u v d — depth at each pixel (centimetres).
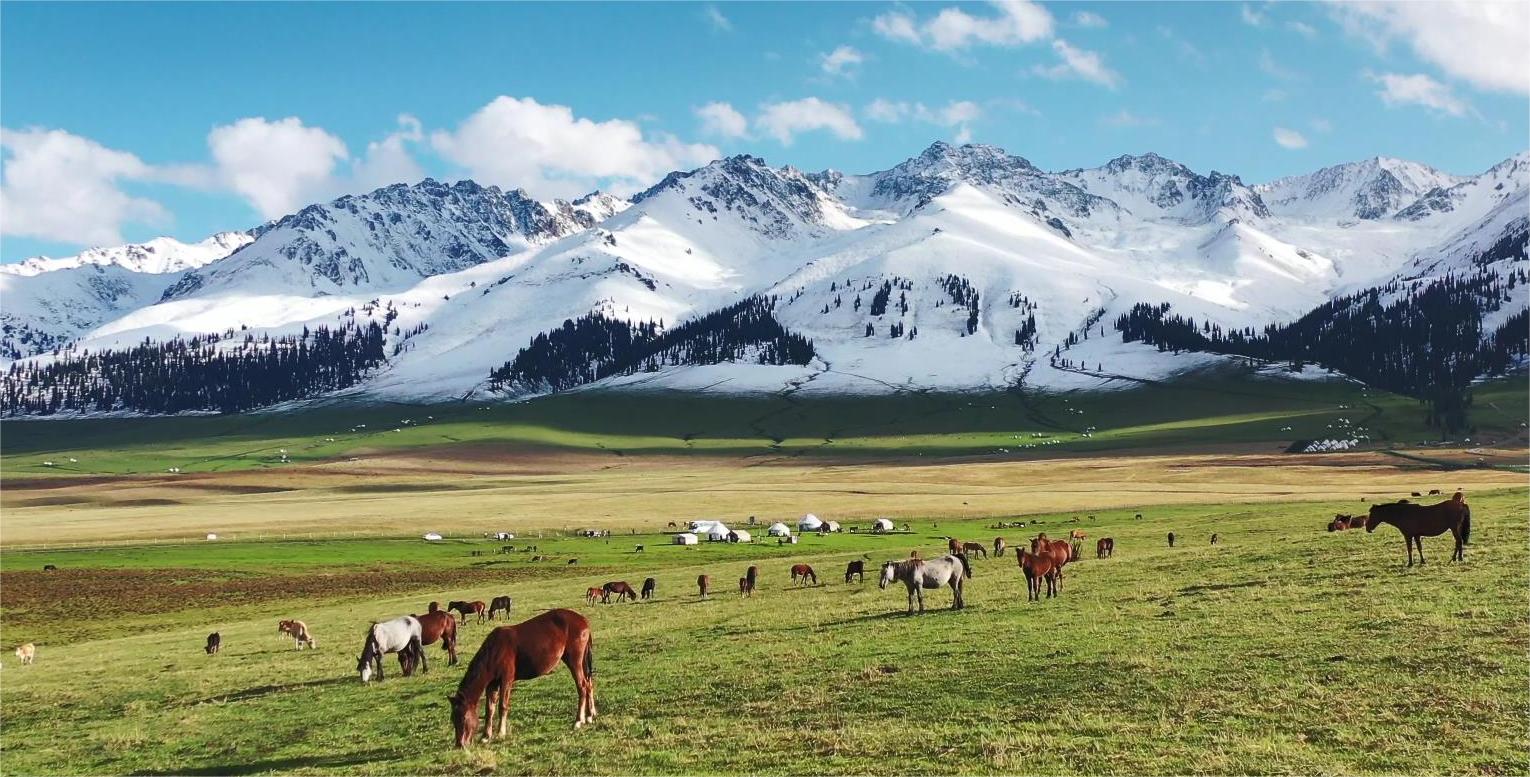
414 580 8781
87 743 3006
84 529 14988
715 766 2184
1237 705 2303
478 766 2289
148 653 5022
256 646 4938
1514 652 2470
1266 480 18475
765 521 14238
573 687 3094
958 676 2767
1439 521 3847
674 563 9144
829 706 2594
